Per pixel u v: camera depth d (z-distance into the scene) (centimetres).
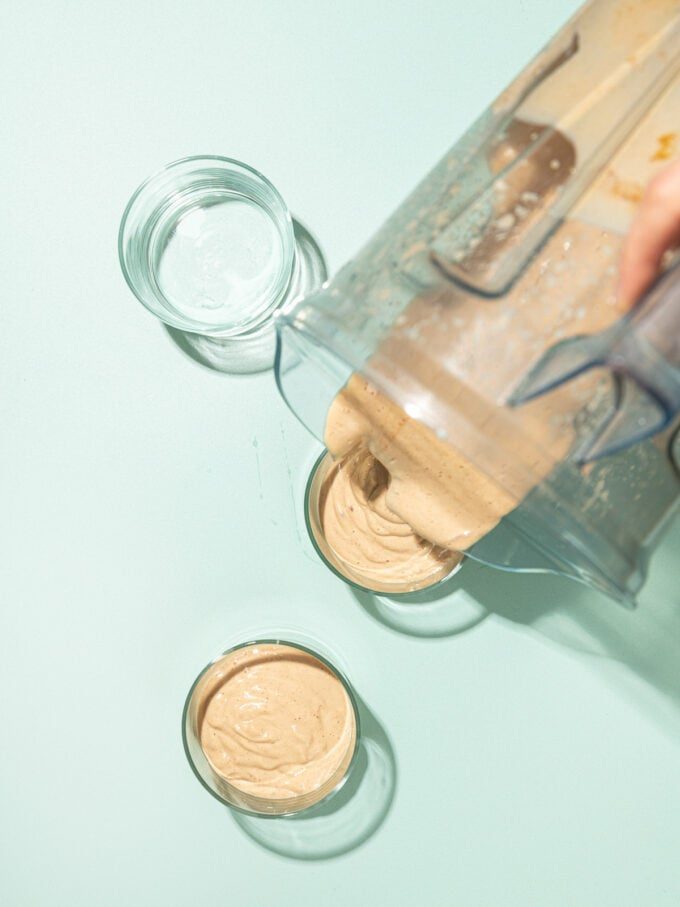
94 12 99
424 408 63
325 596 96
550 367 58
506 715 96
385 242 70
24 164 98
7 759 98
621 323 55
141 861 97
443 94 98
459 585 96
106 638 97
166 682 97
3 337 97
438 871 96
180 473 97
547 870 95
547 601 95
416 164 97
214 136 98
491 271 64
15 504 97
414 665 96
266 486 96
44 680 97
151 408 97
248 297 97
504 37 98
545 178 67
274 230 98
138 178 98
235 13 98
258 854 97
